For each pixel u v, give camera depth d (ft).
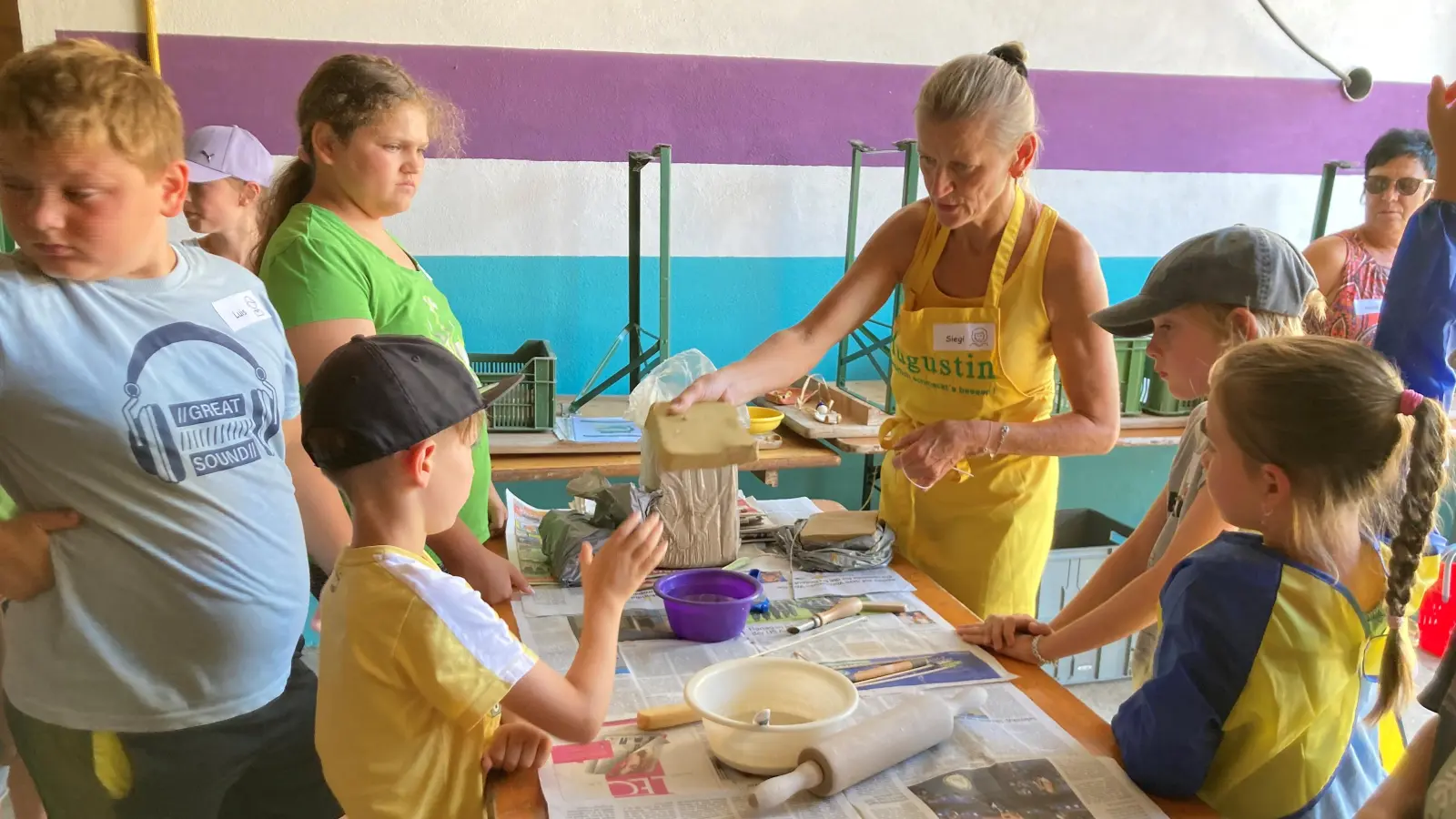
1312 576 3.28
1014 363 5.89
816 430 9.34
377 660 3.19
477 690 3.21
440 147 10.10
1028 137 5.33
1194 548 4.14
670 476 5.34
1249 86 11.86
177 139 4.09
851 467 11.71
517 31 10.05
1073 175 11.68
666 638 4.60
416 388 3.26
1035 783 3.47
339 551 5.17
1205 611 3.32
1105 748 3.71
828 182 11.12
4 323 3.74
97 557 4.05
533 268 10.64
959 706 3.86
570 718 3.37
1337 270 9.47
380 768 3.23
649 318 11.07
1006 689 4.17
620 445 9.06
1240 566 3.32
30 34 9.23
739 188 10.90
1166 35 11.50
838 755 3.32
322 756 3.38
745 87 10.65
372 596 3.20
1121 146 11.71
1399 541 3.33
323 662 3.38
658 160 10.50
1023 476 6.01
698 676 3.79
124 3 9.29
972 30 11.03
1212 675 3.29
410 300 5.54
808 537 5.65
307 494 5.03
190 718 4.31
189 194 8.32
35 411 3.83
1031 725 3.86
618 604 3.62
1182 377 4.47
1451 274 3.92
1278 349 3.36
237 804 4.68
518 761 3.57
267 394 4.48
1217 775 3.49
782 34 10.61
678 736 3.75
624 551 3.64
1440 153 4.00
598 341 11.04
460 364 3.51
